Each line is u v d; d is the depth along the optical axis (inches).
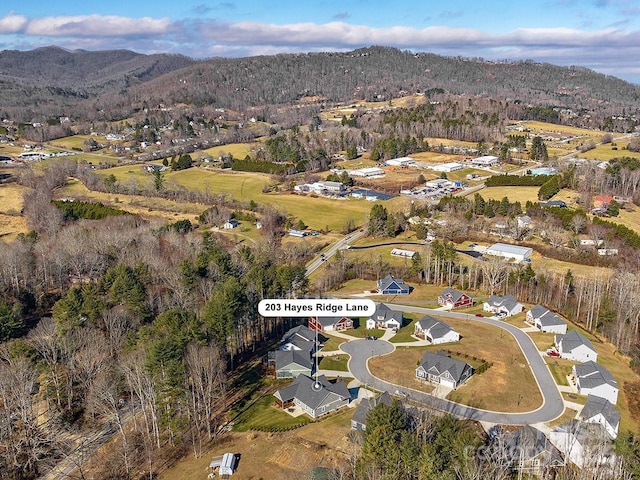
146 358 2819.9
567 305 4564.5
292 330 3909.9
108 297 3875.5
